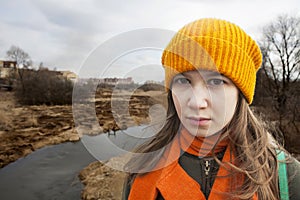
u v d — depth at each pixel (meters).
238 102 0.71
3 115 11.61
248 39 0.71
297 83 11.86
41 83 11.45
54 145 9.76
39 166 8.12
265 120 1.02
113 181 5.55
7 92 12.90
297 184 0.69
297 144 8.66
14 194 6.53
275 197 0.69
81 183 6.62
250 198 0.65
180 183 0.69
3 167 8.33
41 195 6.40
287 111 10.49
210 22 0.68
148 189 0.71
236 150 0.70
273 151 0.75
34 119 11.37
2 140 10.00
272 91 11.88
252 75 0.72
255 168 0.68
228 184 0.67
